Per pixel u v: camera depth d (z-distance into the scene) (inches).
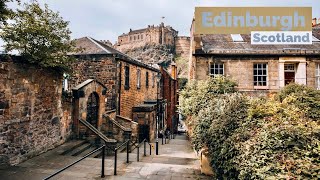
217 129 234.1
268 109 213.9
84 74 561.9
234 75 553.6
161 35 3548.2
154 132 712.4
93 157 361.4
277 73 551.8
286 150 138.5
